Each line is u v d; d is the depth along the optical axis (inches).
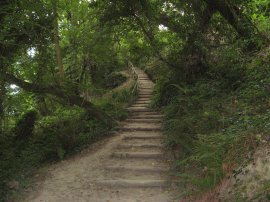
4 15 322.3
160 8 539.5
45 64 396.8
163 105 586.9
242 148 225.5
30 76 392.8
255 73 336.8
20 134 430.3
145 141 419.2
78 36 685.3
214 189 226.4
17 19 319.3
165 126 455.8
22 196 281.0
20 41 354.0
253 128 228.5
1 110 360.8
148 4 529.3
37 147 399.5
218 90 402.9
